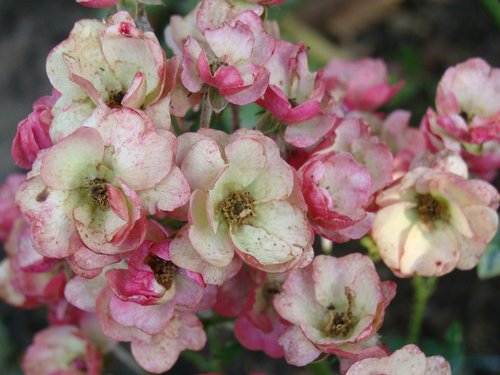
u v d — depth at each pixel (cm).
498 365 40
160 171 19
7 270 29
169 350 23
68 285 22
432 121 25
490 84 26
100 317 22
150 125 20
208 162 20
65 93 22
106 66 22
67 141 19
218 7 23
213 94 22
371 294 22
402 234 24
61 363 28
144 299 20
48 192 20
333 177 22
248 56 22
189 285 21
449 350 33
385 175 23
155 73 21
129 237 19
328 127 22
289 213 21
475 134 24
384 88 30
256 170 20
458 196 24
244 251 20
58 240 20
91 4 23
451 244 24
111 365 27
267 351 24
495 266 28
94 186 20
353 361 21
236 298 23
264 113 23
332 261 22
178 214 20
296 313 22
